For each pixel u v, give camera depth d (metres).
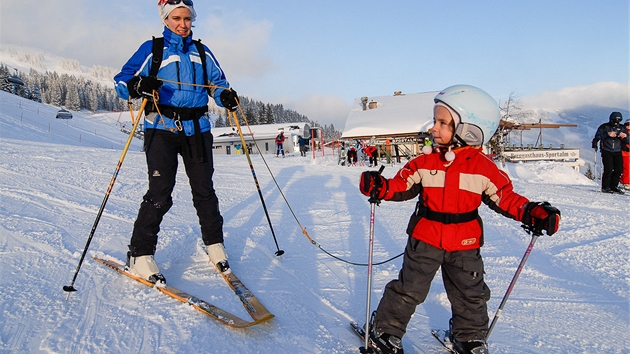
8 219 4.53
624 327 2.56
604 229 5.16
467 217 2.12
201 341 2.27
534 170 14.27
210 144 3.33
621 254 4.08
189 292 2.93
